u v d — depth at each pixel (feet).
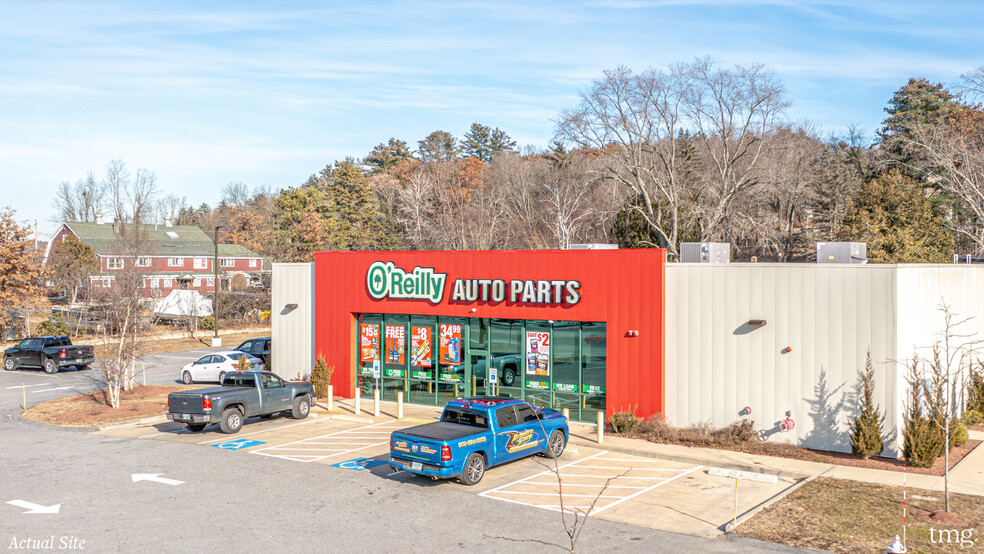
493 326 88.33
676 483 57.26
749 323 70.54
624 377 77.56
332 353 101.09
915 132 169.07
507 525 47.01
